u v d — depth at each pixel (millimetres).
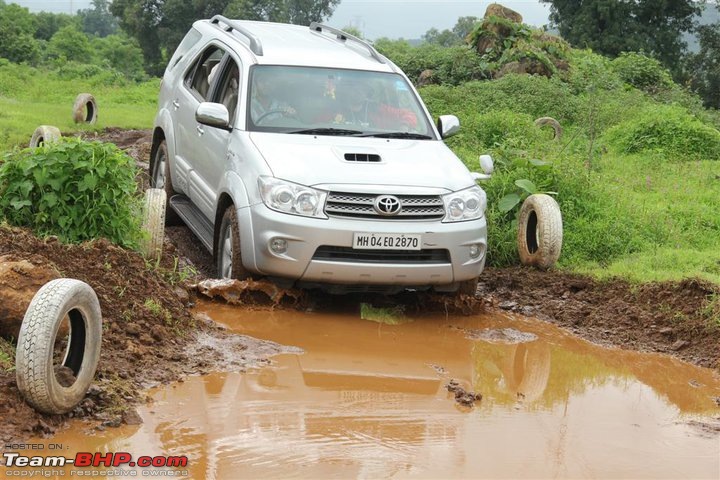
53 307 4570
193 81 9422
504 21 25703
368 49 9031
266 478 4363
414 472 4578
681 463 5000
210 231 8477
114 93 29891
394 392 5789
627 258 9320
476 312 7832
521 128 15062
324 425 5105
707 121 23969
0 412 4656
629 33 51719
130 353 5785
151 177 10508
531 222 9125
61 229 7355
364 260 7062
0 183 7418
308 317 7281
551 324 7730
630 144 17422
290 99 8008
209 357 6090
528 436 5230
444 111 19531
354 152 7402
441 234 7168
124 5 70688
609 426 5516
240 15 65812
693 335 7398
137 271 6926
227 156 7766
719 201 12203
